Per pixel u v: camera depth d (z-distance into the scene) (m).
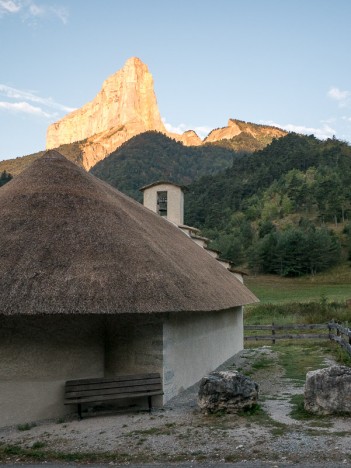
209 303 10.77
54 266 9.12
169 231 16.89
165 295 9.36
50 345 9.68
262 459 6.56
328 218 112.56
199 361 13.57
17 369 9.30
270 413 9.02
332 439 7.19
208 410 9.12
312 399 8.75
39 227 10.06
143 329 10.41
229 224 121.75
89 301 8.59
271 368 15.27
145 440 7.69
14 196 11.20
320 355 17.67
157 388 9.90
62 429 8.66
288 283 76.88
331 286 69.31
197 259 15.55
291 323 27.12
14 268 8.96
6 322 9.34
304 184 127.88
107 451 7.27
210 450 7.03
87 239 9.95
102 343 10.58
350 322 25.58
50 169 12.34
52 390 9.56
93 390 9.36
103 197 11.91
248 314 31.27
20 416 9.20
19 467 6.75
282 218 118.50
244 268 93.81
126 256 9.85
